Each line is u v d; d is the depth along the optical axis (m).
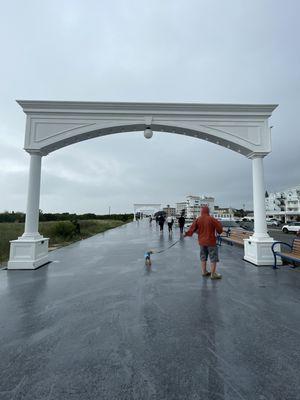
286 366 2.20
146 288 4.57
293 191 62.78
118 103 6.87
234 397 1.82
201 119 7.09
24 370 2.17
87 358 2.34
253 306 3.67
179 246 10.69
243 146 7.03
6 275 5.62
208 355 2.38
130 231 20.88
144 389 1.91
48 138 6.83
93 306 3.70
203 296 4.11
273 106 7.02
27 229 6.62
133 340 2.68
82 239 14.27
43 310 3.55
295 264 6.43
